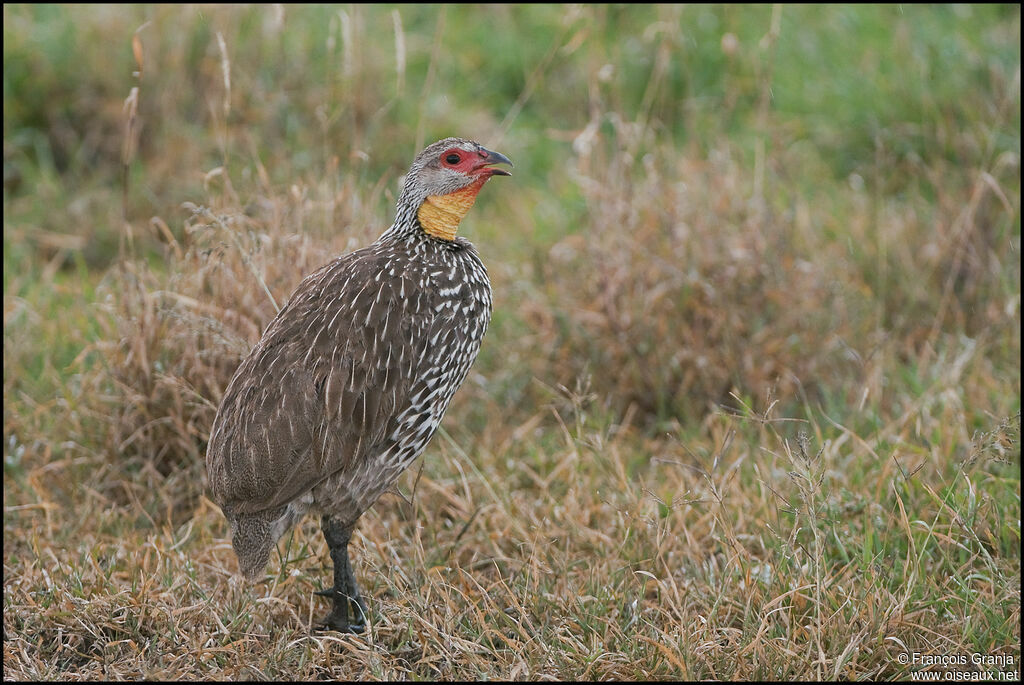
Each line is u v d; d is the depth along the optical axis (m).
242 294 10.32
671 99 16.80
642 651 7.96
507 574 9.34
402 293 8.27
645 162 13.07
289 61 16.08
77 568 8.98
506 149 16.30
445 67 17.56
